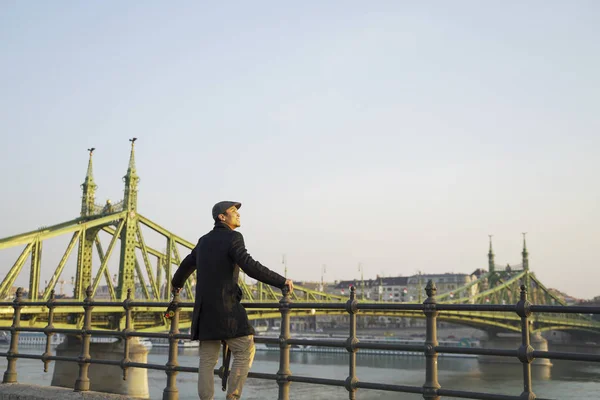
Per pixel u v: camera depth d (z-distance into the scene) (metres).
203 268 5.88
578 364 100.06
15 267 44.84
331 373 73.94
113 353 45.00
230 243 5.86
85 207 57.28
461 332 144.00
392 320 161.25
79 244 53.56
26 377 54.19
